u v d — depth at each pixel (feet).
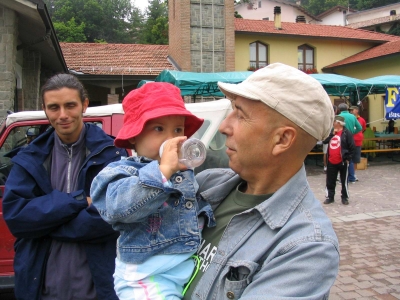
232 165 4.54
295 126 4.03
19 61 36.63
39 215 6.54
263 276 3.73
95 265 6.88
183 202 4.81
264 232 4.15
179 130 5.01
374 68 67.82
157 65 60.75
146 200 4.15
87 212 6.68
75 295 6.88
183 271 4.60
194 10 60.13
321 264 3.64
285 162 4.25
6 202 6.70
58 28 151.43
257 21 76.54
